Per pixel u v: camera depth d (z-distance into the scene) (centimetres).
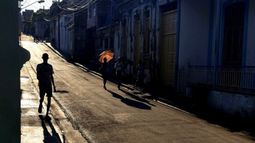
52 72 1065
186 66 1766
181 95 1697
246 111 1167
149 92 1809
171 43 1984
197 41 1714
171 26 1984
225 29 1497
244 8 1359
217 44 1545
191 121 1117
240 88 1263
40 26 8256
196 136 910
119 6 2970
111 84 2139
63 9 5119
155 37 2158
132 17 2623
